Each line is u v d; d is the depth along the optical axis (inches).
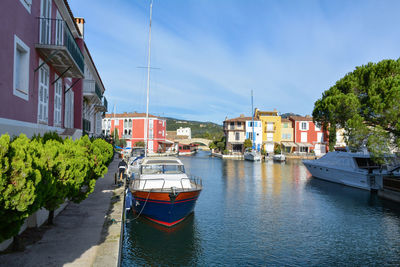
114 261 253.4
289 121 2778.1
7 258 249.8
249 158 2255.2
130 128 2736.2
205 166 1743.4
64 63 472.4
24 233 312.0
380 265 379.6
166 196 486.0
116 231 335.9
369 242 458.3
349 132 850.8
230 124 2815.0
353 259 395.9
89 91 872.3
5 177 161.6
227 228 517.3
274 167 1686.8
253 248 428.8
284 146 2689.5
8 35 307.9
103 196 543.5
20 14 339.9
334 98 909.2
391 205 709.9
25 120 360.2
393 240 466.9
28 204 174.9
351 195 833.5
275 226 531.8
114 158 1551.4
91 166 388.2
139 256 397.1
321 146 2684.5
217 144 3046.3
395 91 715.4
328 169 1082.1
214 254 406.9
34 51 390.9
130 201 543.5
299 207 679.1
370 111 839.1
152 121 2726.4
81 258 257.6
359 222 563.8
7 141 171.5
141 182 540.4
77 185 304.5
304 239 468.1
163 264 374.3
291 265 376.5
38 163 203.6
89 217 394.6
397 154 753.0
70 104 674.2
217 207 668.7
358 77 922.7
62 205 428.8
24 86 363.6
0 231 179.3
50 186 216.8
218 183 1036.5
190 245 435.5
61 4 507.2
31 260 248.2
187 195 502.9
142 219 561.0
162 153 2657.5
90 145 419.5
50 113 477.1
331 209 663.8
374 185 892.6
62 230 335.0
